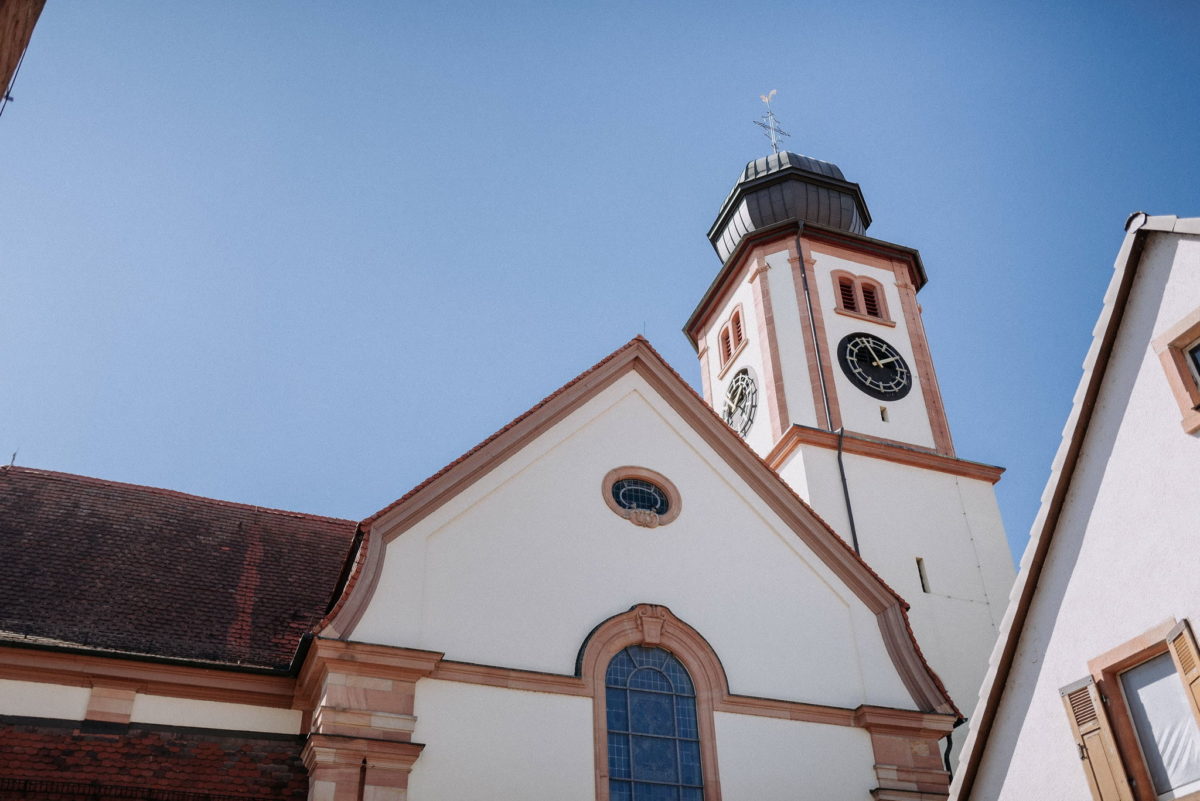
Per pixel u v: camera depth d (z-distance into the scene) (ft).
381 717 59.82
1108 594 53.47
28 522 73.72
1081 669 54.08
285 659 67.77
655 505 75.82
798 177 135.33
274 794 60.13
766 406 114.83
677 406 79.87
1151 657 51.11
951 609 99.86
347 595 63.16
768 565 75.77
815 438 106.83
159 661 62.85
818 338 115.96
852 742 70.28
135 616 67.87
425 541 67.00
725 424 79.87
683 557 73.72
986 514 108.37
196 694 63.46
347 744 58.03
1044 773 55.01
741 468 78.74
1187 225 52.47
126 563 72.69
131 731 61.16
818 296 120.16
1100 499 54.85
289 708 64.75
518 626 66.49
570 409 76.48
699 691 68.69
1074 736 53.42
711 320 133.90
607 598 70.03
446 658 63.57
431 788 59.06
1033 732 56.08
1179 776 48.88
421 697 61.62
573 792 62.08
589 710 65.10
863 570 76.95
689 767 66.23
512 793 60.70
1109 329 55.52
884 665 74.38
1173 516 50.90
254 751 62.34
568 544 70.90
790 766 67.87
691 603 72.13
